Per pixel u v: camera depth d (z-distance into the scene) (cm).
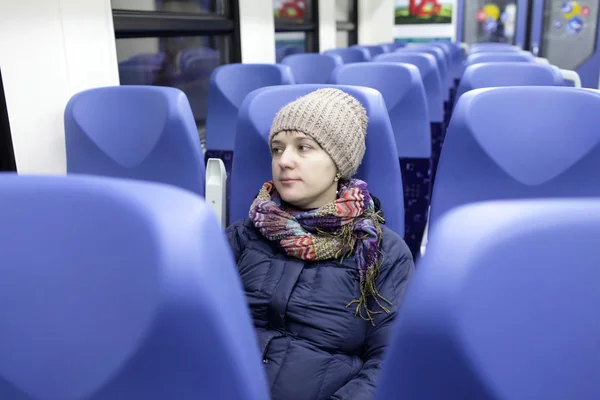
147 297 36
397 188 118
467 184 112
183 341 37
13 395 42
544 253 36
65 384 40
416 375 37
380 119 115
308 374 95
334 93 111
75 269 39
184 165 134
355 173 116
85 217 39
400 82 172
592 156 105
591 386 36
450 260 35
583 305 36
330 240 103
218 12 306
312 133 103
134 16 220
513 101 109
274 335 99
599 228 36
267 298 102
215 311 37
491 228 36
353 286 102
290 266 103
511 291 35
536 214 36
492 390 35
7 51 162
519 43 652
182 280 36
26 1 167
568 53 638
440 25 670
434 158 245
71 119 143
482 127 110
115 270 38
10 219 40
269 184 114
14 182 41
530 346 36
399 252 106
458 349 34
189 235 36
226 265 39
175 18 249
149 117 135
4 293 41
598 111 104
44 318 40
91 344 39
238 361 38
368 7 664
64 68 183
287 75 225
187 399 40
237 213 122
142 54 232
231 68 231
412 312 35
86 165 145
